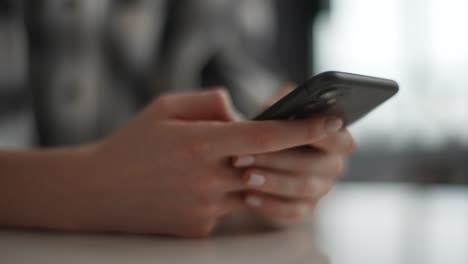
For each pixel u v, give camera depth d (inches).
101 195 17.7
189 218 17.1
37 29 36.6
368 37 79.1
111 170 17.4
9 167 19.3
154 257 14.1
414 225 22.3
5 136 27.6
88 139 38.8
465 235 19.4
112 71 39.9
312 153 18.2
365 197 37.6
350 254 14.9
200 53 41.9
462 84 74.4
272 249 15.7
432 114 74.5
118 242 16.5
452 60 75.2
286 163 17.4
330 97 13.3
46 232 18.5
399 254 14.9
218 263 13.4
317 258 14.2
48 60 37.1
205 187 16.5
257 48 44.6
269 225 20.6
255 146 14.9
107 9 39.6
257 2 46.3
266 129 14.6
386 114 75.2
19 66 29.1
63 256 14.0
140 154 16.8
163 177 16.6
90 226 18.5
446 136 73.5
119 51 40.1
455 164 72.2
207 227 17.5
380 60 78.8
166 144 16.2
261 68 43.5
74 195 18.2
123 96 40.6
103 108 39.6
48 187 18.6
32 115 33.4
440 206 30.8
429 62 76.3
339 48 79.4
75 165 18.2
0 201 19.2
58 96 37.5
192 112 17.0
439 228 21.4
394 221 23.8
